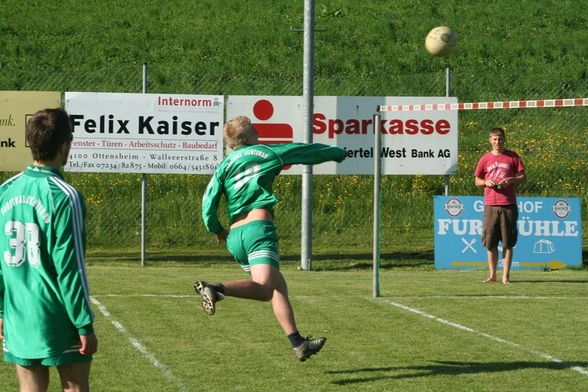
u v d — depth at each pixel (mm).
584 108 62062
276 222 48781
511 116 61250
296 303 28266
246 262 19484
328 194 50750
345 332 23719
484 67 75688
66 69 73438
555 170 53281
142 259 39750
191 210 49406
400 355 21062
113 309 26828
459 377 19000
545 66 76250
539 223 38906
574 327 24656
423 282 33750
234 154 19453
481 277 35719
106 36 82812
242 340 22609
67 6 92312
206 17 89625
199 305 27594
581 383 18562
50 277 12648
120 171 38812
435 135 40188
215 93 66250
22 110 38031
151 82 69000
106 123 38656
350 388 18078
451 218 39125
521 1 93500
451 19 88188
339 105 39844
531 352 21438
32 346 12727
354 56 77375
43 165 12914
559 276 36156
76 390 13047
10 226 12750
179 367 19750
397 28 85438
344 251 44344
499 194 33812
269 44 81000
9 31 82938
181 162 38969
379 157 29375
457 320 25578
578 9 91500
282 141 39312
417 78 70250
